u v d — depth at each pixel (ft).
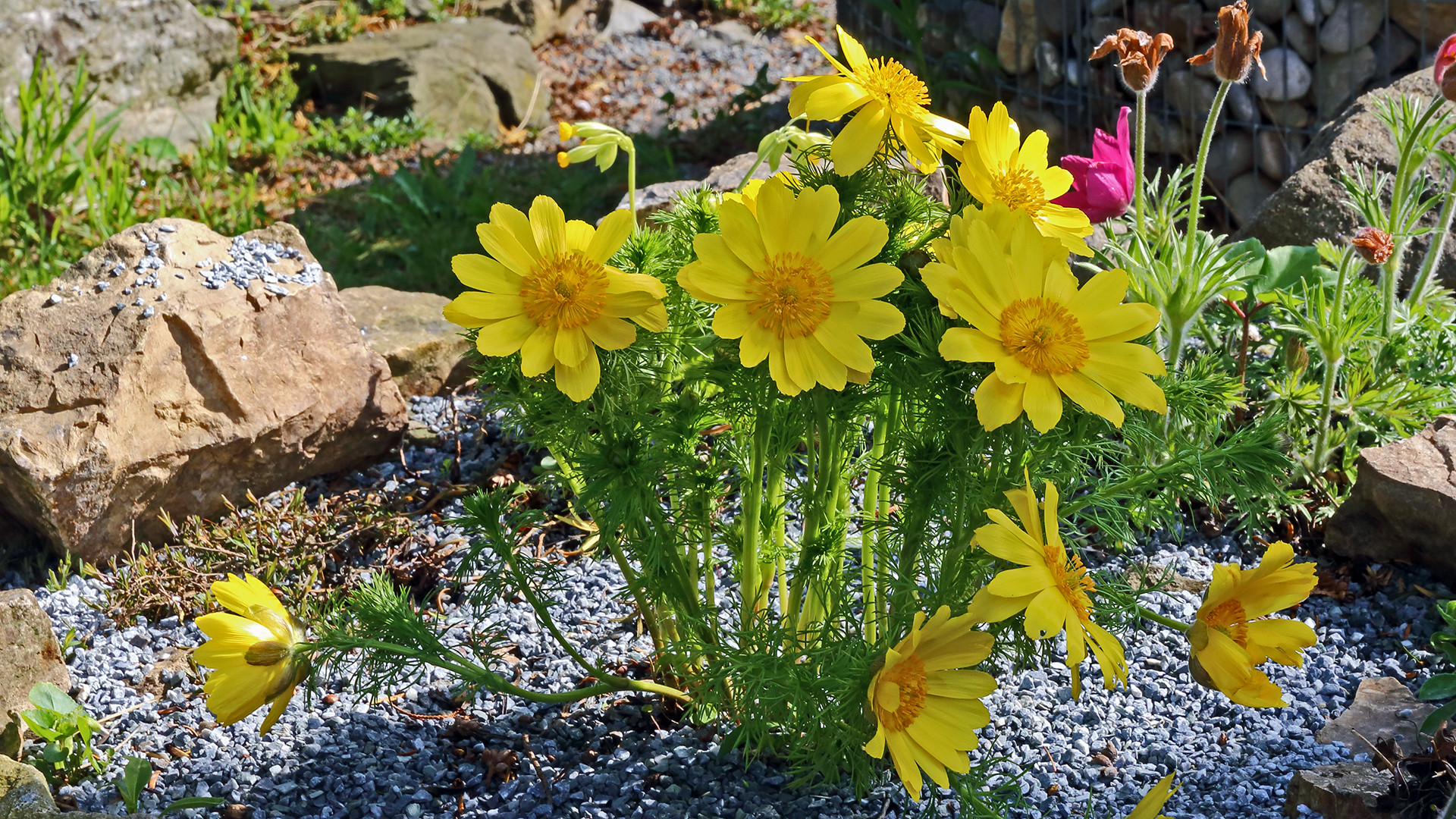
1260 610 5.03
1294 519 8.78
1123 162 7.95
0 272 14.89
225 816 6.31
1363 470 8.13
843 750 5.61
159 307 9.26
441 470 10.07
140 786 6.45
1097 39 15.90
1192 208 8.13
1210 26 14.90
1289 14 14.49
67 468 8.55
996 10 18.01
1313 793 6.05
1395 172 11.23
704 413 5.54
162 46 21.15
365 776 6.61
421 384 11.25
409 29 25.40
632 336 4.78
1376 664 7.48
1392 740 6.40
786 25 29.78
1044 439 5.27
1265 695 4.91
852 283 4.58
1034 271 4.57
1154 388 4.53
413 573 8.66
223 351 9.43
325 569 8.84
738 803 6.18
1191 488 5.69
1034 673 7.38
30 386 8.81
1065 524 5.94
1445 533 7.80
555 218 4.89
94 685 7.64
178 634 8.29
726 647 5.70
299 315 9.91
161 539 9.34
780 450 5.60
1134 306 4.57
